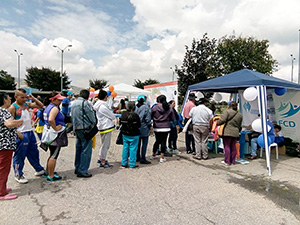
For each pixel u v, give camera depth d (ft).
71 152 20.61
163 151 17.21
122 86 40.14
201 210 9.59
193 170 15.37
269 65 71.77
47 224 8.30
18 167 12.25
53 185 12.22
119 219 8.73
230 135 16.28
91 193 11.19
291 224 8.59
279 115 22.72
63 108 24.75
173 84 37.52
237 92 25.39
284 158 19.33
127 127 15.02
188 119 20.86
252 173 14.92
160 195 11.07
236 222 8.67
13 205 9.80
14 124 9.86
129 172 14.71
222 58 71.61
